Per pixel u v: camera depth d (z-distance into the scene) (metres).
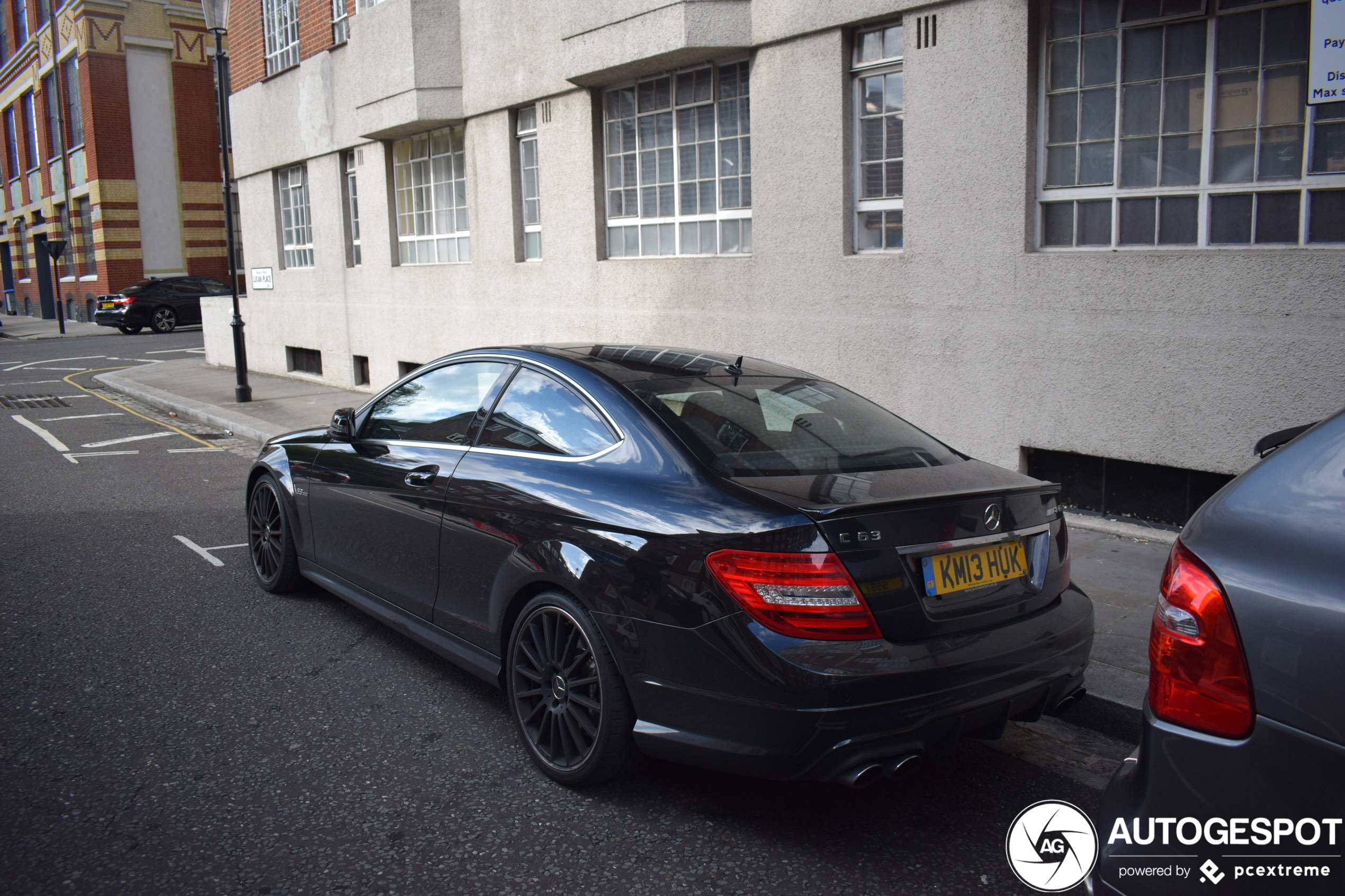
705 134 8.59
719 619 2.74
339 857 2.83
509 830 2.99
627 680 2.98
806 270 7.65
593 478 3.24
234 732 3.66
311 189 14.95
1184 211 5.81
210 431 11.62
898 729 2.65
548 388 3.68
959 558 2.88
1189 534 1.90
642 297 9.19
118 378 16.73
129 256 31.83
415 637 4.04
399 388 4.56
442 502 3.79
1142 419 5.84
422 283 12.57
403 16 11.28
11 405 14.09
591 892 2.68
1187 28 5.66
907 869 2.82
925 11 6.64
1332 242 5.25
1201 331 5.54
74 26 31.06
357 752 3.51
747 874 2.78
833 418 3.58
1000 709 2.85
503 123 10.81
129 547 6.37
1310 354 5.15
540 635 3.36
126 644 4.59
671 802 3.19
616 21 8.50
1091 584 5.12
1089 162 6.15
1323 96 4.30
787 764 2.68
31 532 6.77
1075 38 6.11
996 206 6.43
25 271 41.62
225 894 2.64
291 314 16.11
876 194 7.31
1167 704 1.83
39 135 36.62
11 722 3.73
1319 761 1.62
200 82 32.56
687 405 3.39
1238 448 5.46
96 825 2.99
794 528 2.68
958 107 6.55
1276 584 1.70
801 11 7.37
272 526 5.32
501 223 11.02
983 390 6.62
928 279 6.85
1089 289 5.99
